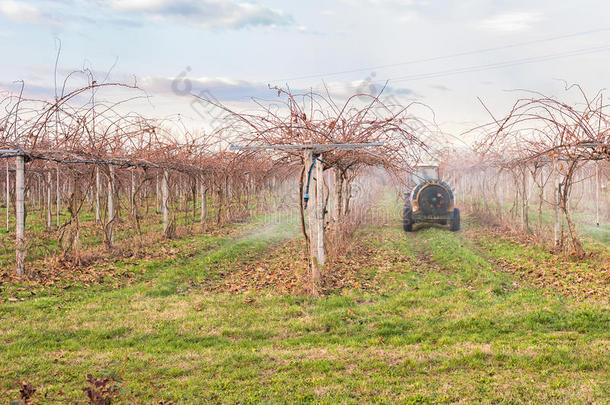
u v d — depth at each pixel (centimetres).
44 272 1129
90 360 625
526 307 837
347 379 571
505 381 559
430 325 773
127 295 961
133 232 1841
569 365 597
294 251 1541
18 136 1110
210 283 1115
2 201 2583
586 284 990
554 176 1444
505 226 2022
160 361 626
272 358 641
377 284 1055
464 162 2394
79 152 1233
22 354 650
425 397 522
